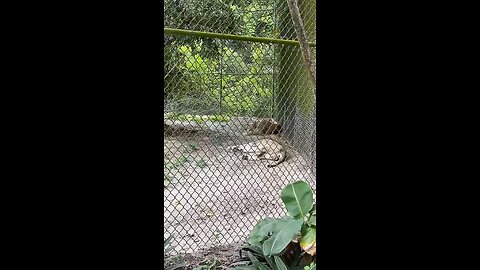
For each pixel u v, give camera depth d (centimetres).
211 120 235
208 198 236
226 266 211
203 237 226
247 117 247
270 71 247
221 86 236
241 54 239
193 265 211
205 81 230
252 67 242
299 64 247
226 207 238
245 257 217
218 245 227
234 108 241
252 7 250
